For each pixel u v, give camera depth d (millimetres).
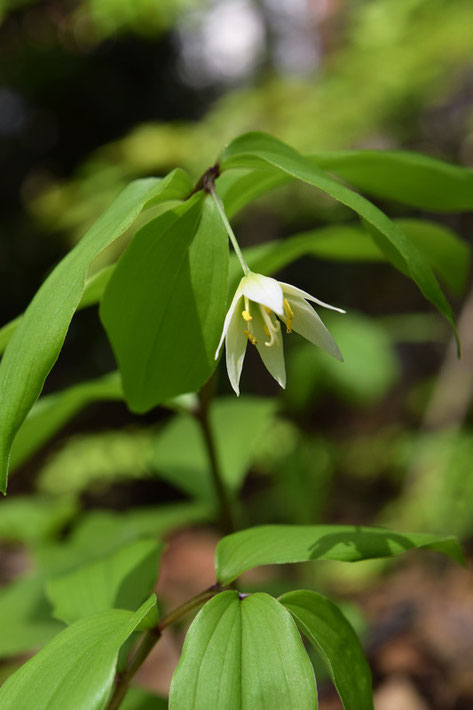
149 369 246
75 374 1169
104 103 1308
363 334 576
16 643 296
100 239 230
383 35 714
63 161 1345
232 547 247
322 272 1149
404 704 443
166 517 364
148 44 1243
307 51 961
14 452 287
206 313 242
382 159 259
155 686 468
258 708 219
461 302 848
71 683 220
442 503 630
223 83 1226
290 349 710
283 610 229
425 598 563
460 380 710
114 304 241
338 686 232
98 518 373
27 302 1245
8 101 1294
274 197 800
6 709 220
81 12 893
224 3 995
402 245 230
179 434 333
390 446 794
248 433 328
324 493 631
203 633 226
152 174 846
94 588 263
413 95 697
